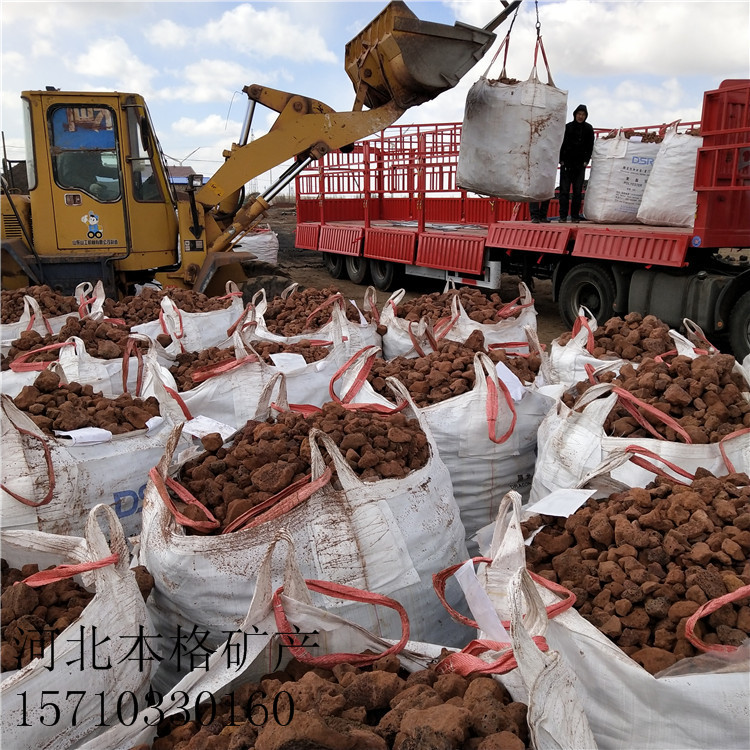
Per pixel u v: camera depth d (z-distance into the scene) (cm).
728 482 244
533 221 951
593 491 240
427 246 1111
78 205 796
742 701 158
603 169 833
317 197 1495
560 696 154
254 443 269
